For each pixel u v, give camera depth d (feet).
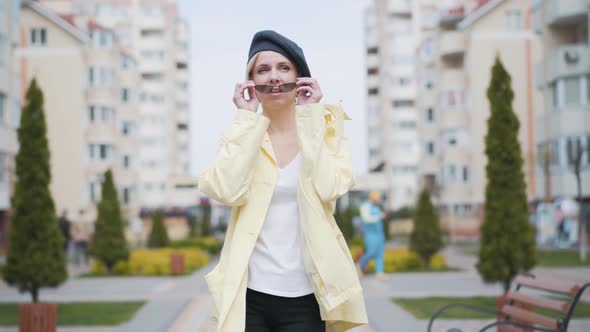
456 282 49.73
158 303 39.29
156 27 243.19
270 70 11.40
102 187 64.64
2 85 98.27
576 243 92.84
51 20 144.97
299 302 11.09
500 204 34.04
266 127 10.94
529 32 136.56
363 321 10.83
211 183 10.87
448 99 142.72
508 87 35.06
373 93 252.42
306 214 10.84
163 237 98.68
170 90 244.01
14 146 102.68
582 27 101.55
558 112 100.48
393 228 175.52
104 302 39.96
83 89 147.33
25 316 26.68
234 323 10.53
